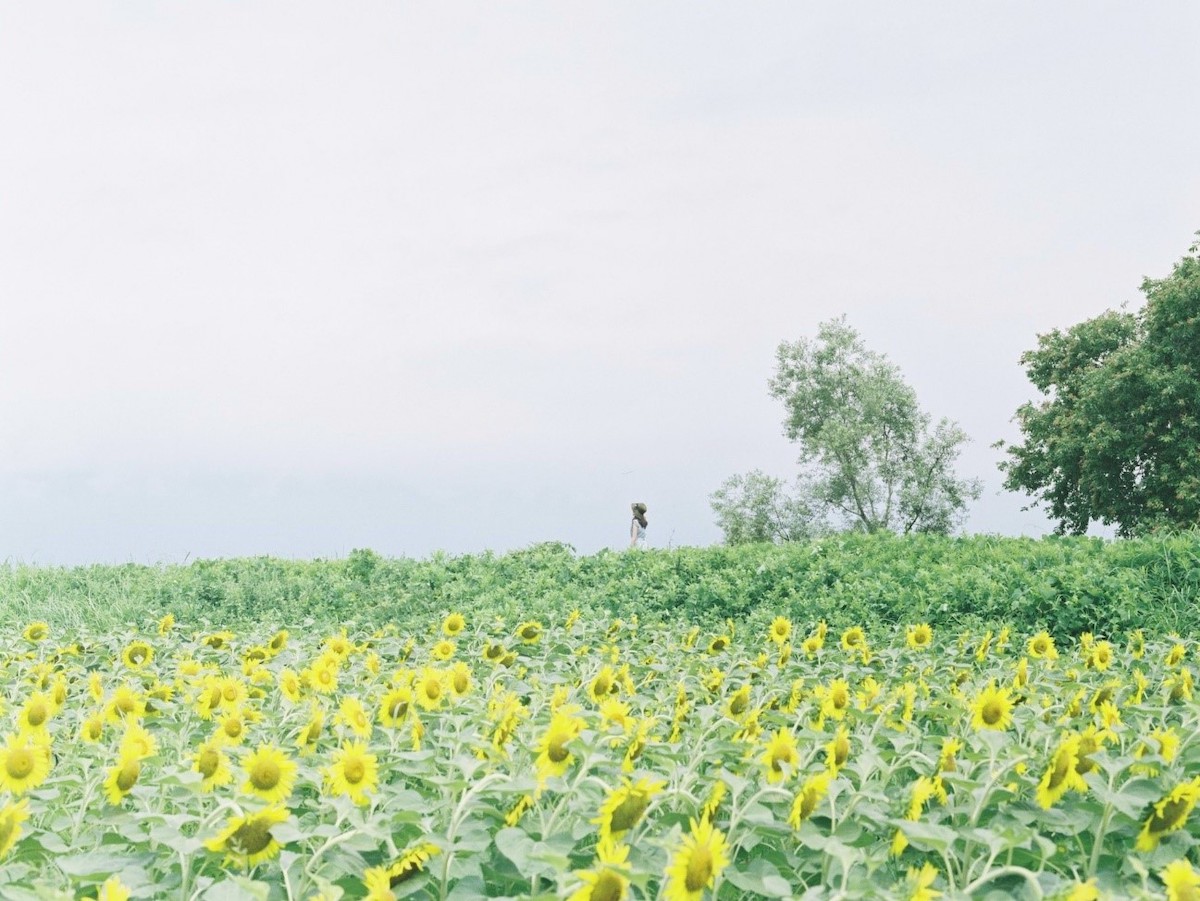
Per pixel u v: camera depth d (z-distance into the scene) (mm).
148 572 15180
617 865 2021
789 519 43750
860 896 2090
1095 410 28562
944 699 4133
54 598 13125
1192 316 27391
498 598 12461
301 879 2293
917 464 42938
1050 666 6148
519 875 2471
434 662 6684
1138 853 2566
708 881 2143
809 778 2656
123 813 2832
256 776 2812
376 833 2375
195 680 4898
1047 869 2576
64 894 1958
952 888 2217
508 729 3289
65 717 4773
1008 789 2768
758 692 4957
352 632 10578
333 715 4234
